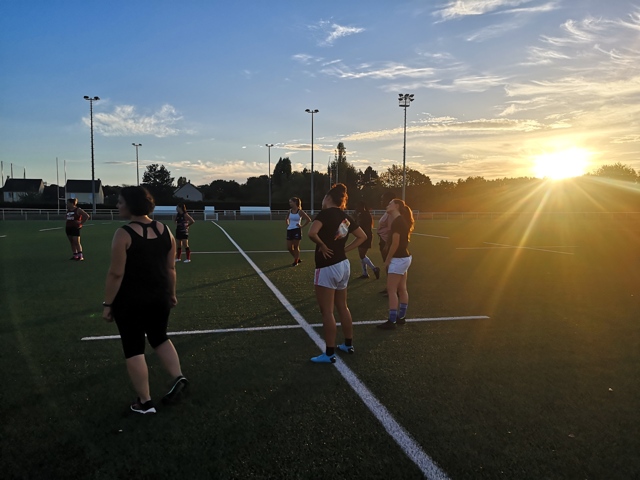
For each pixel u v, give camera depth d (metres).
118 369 4.31
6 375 4.15
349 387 3.89
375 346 5.04
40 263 11.84
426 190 69.81
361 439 3.04
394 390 3.83
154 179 93.50
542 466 2.75
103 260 12.48
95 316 6.32
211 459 2.82
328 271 4.36
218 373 4.21
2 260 12.42
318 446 2.96
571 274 10.35
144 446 2.97
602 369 4.34
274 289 8.41
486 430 3.16
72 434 3.12
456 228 31.16
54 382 4.00
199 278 9.69
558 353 4.81
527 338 5.36
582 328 5.80
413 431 3.14
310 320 6.14
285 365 4.43
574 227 32.69
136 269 3.31
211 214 48.44
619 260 13.05
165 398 3.52
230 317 6.29
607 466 2.75
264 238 21.66
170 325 5.86
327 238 4.36
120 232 3.26
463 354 4.77
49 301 7.29
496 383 3.99
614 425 3.24
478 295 7.93
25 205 53.66
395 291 5.75
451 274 10.32
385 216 7.90
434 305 7.12
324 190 87.06
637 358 4.65
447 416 3.37
